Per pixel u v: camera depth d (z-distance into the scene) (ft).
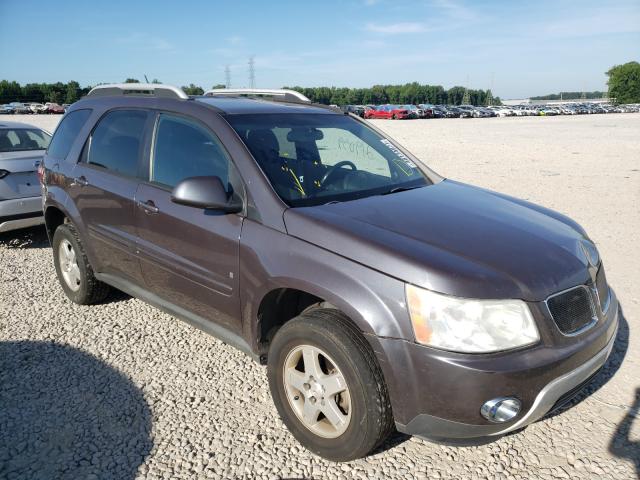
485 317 7.95
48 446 9.82
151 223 12.14
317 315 9.11
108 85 15.33
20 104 207.00
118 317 15.31
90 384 11.87
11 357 13.02
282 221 9.77
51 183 15.81
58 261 16.26
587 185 35.37
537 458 9.57
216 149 11.32
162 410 10.94
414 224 9.64
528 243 9.48
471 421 7.97
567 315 8.68
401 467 9.36
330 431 9.29
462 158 51.65
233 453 9.70
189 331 14.49
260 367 12.69
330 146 12.46
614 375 12.19
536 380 7.98
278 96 15.34
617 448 9.80
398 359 8.19
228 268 10.48
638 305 15.83
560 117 171.42
